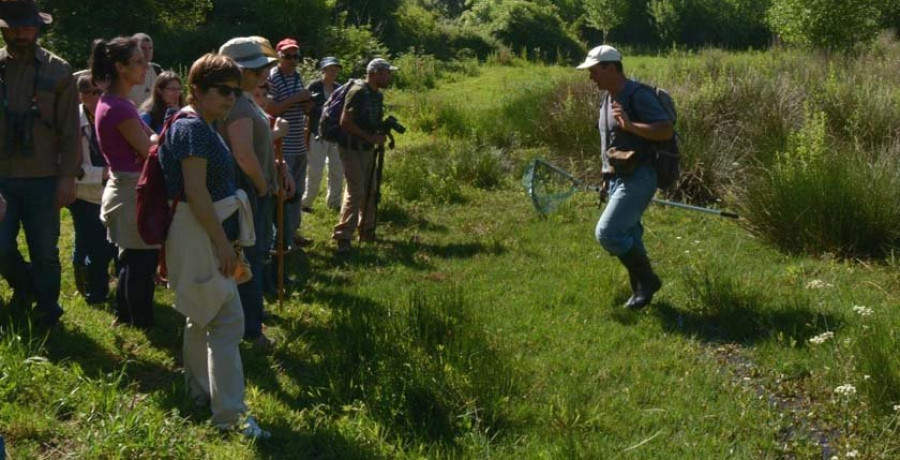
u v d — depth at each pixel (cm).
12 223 539
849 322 625
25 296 559
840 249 793
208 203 421
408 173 1095
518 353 584
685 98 1148
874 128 1063
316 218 968
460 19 3847
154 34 2405
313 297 687
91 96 621
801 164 863
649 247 840
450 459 442
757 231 845
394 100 1930
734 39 4306
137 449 415
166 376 516
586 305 683
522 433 476
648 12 4478
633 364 573
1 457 365
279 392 508
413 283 739
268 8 2517
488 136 1392
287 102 733
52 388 466
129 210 554
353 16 3000
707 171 1004
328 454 443
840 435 486
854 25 2055
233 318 445
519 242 877
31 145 532
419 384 488
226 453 425
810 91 1198
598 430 484
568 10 4772
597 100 1245
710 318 648
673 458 454
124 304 576
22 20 520
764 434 481
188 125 422
